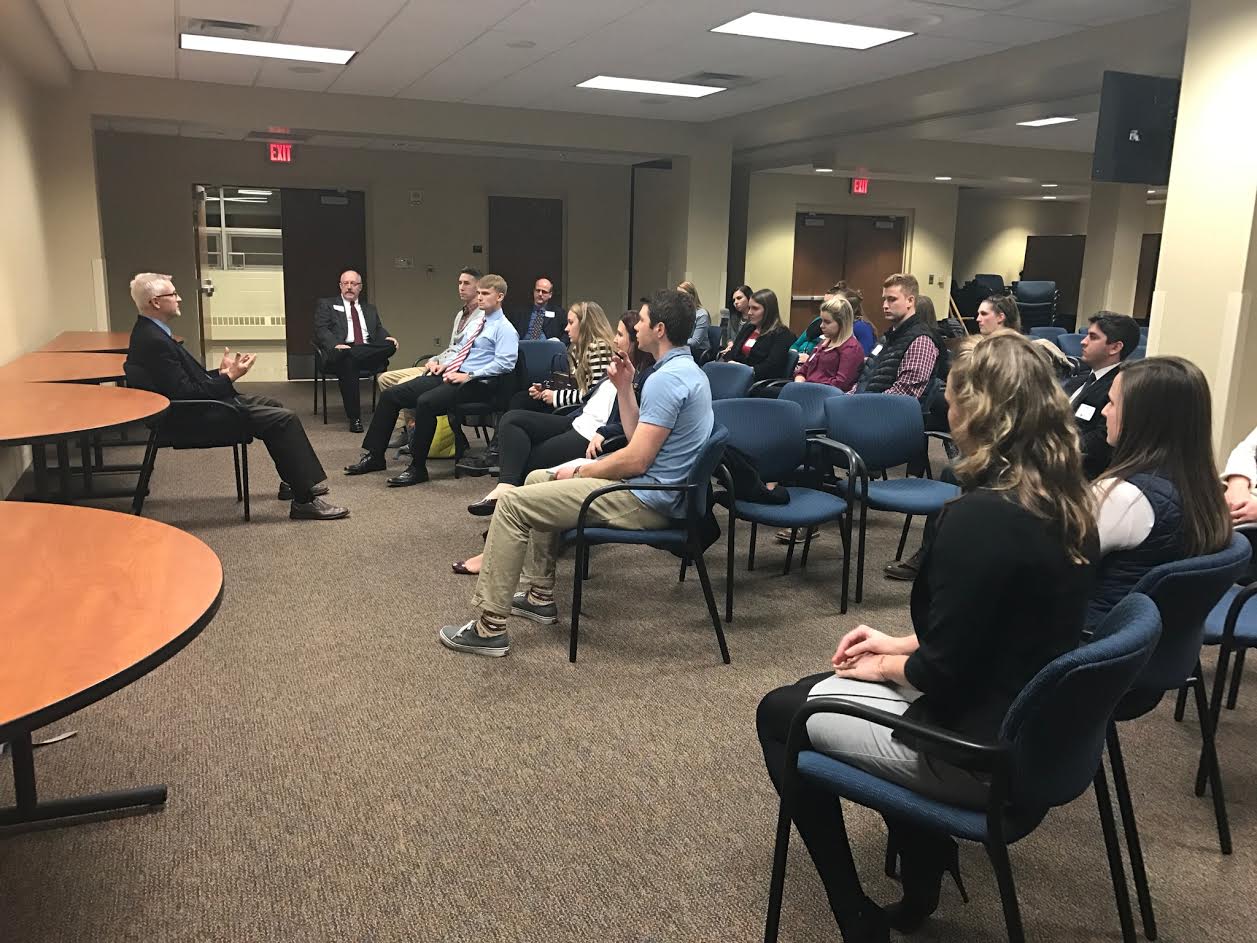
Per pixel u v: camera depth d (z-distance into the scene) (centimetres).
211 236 1021
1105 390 325
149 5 503
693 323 301
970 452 152
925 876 174
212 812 211
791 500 343
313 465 450
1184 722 264
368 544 414
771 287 1248
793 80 675
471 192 1079
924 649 145
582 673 288
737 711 266
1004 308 448
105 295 710
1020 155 1077
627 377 327
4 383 390
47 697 112
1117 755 180
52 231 684
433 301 1087
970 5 471
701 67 634
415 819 211
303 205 1023
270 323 1055
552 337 728
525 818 212
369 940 172
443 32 553
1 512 199
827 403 380
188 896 183
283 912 179
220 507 470
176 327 989
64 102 680
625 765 236
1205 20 415
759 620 336
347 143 962
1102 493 195
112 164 941
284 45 594
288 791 220
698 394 297
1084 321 1063
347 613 333
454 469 564
